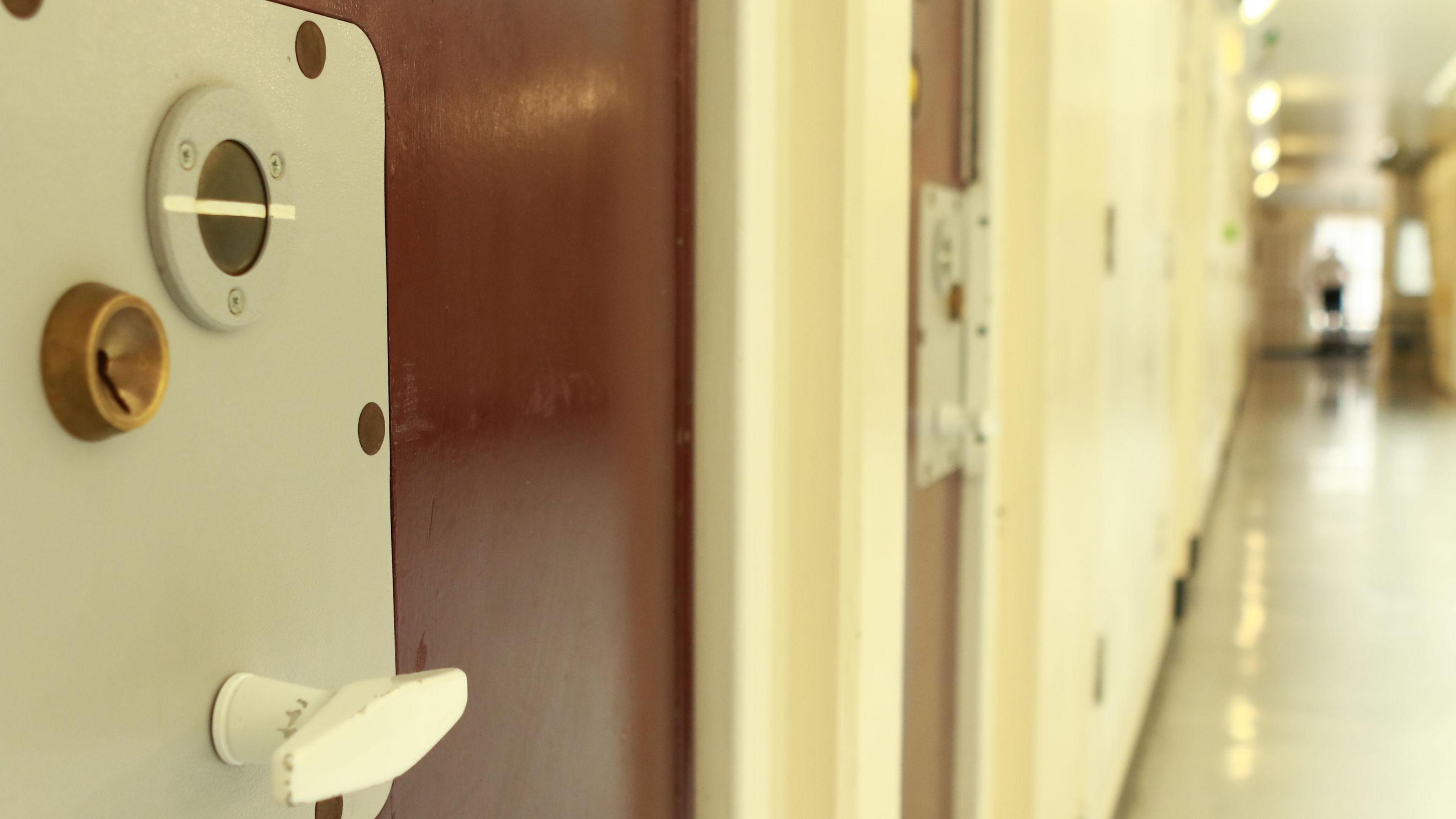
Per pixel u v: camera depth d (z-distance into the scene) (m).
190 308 0.30
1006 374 1.34
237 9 0.31
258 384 0.33
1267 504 6.05
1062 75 1.35
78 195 0.27
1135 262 2.40
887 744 0.86
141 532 0.29
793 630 0.77
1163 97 2.93
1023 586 1.36
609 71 0.59
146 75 0.28
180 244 0.29
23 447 0.26
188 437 0.30
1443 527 5.38
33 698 0.26
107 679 0.28
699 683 0.72
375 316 0.39
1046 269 1.31
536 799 0.55
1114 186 1.97
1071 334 1.51
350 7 0.37
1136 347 2.48
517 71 0.49
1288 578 4.50
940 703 1.22
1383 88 9.70
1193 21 3.79
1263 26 7.14
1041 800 1.42
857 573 0.77
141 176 0.28
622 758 0.65
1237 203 8.34
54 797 0.27
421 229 0.42
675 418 0.69
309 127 0.35
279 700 0.31
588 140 0.57
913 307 1.04
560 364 0.55
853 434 0.75
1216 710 3.09
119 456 0.28
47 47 0.26
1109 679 2.16
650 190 0.64
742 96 0.67
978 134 1.16
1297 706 3.11
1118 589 2.27
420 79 0.42
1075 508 1.61
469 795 0.48
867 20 0.73
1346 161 15.40
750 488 0.70
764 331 0.71
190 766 0.31
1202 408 4.89
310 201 0.35
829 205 0.72
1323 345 18.61
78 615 0.27
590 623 0.60
